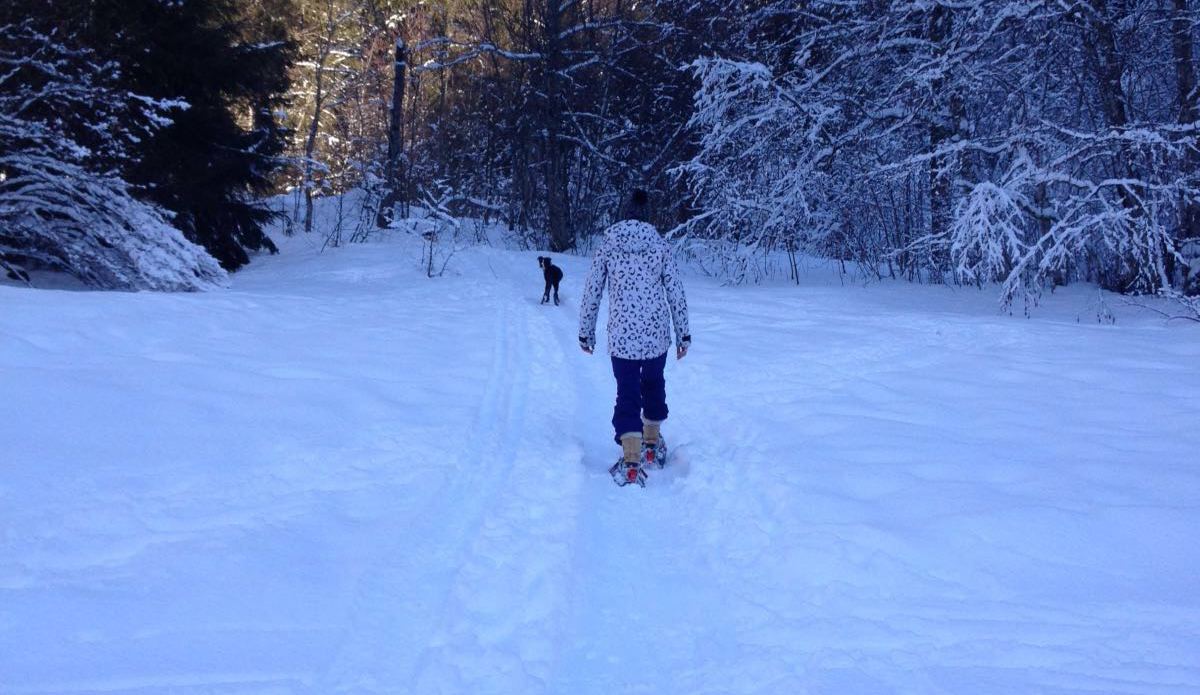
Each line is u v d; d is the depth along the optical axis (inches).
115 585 109.6
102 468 147.9
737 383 237.5
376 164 948.0
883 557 121.4
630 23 860.6
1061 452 159.3
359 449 169.9
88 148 485.7
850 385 224.8
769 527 137.0
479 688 93.0
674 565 130.6
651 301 178.1
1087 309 372.5
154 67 544.4
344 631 102.0
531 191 971.9
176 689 86.8
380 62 1098.7
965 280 482.3
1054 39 442.3
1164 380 210.5
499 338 312.5
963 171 505.7
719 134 565.6
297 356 243.9
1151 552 118.4
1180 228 397.1
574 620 110.5
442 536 133.0
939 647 98.3
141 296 306.2
